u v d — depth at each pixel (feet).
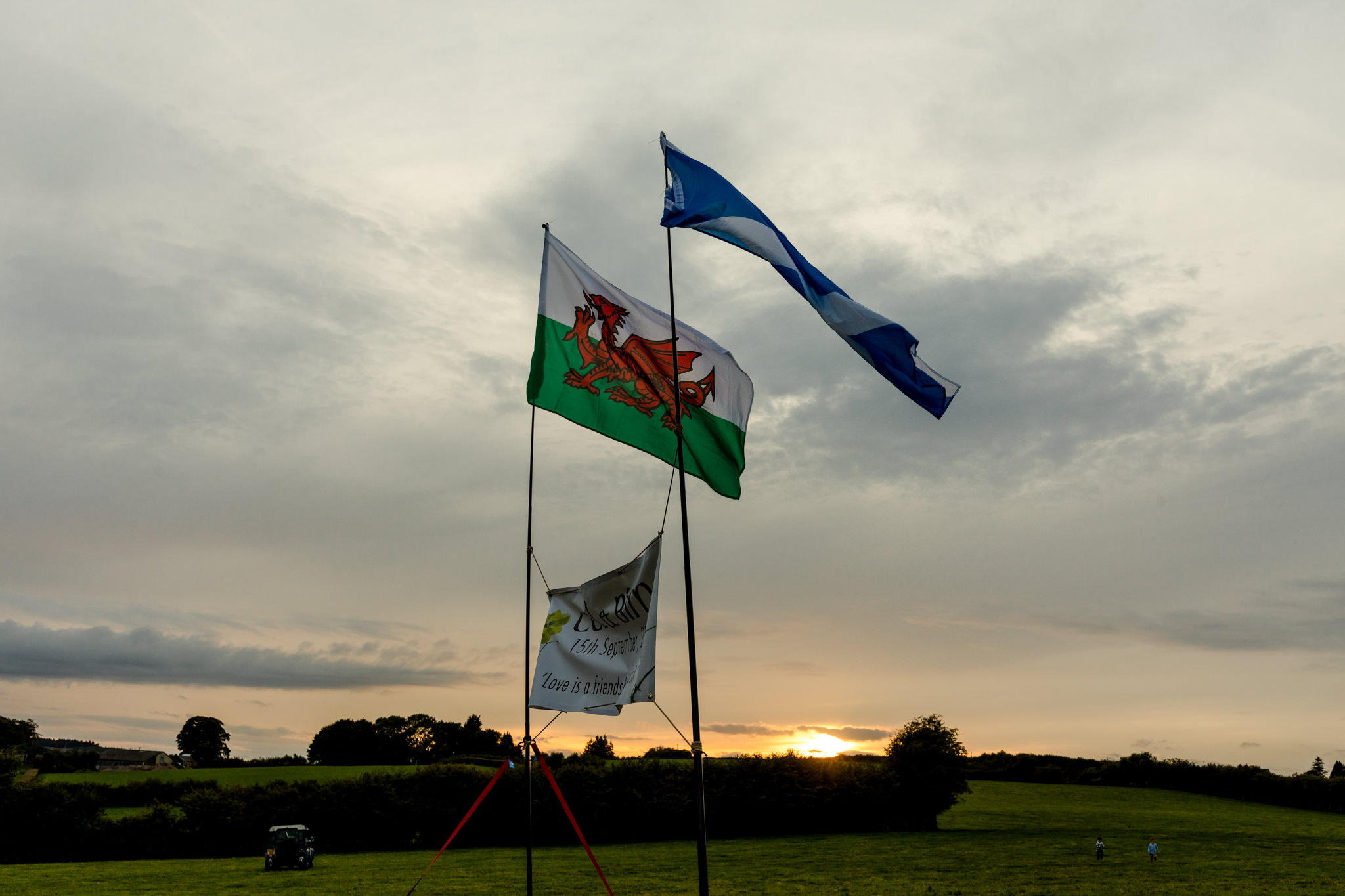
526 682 67.31
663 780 275.80
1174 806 399.65
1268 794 434.71
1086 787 474.90
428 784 258.78
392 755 517.96
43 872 191.31
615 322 62.90
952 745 305.53
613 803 264.31
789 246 60.54
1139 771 487.61
